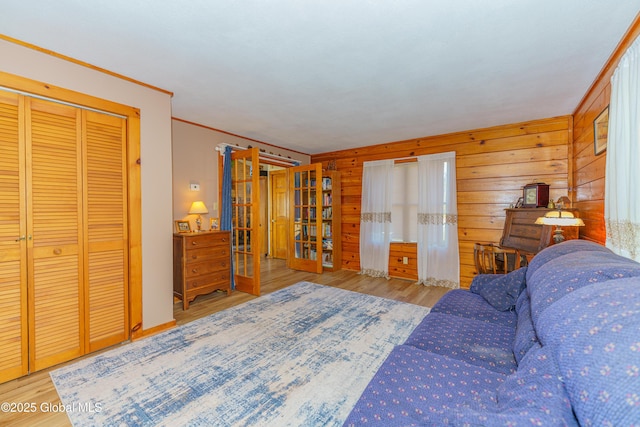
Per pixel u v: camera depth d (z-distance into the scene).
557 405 0.72
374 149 4.99
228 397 1.74
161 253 2.65
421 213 4.36
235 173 4.08
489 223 3.90
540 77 2.36
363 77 2.36
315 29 1.71
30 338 1.95
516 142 3.70
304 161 5.76
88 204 2.21
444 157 4.16
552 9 1.53
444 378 1.16
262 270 5.30
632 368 0.61
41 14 1.58
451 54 1.99
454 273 4.09
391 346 2.38
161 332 2.63
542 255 1.76
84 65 2.14
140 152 2.49
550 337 0.89
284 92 2.68
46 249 2.02
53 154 2.04
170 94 2.69
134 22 1.65
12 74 1.85
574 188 3.31
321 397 1.75
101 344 2.28
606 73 2.16
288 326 2.77
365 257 4.96
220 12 1.56
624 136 1.64
